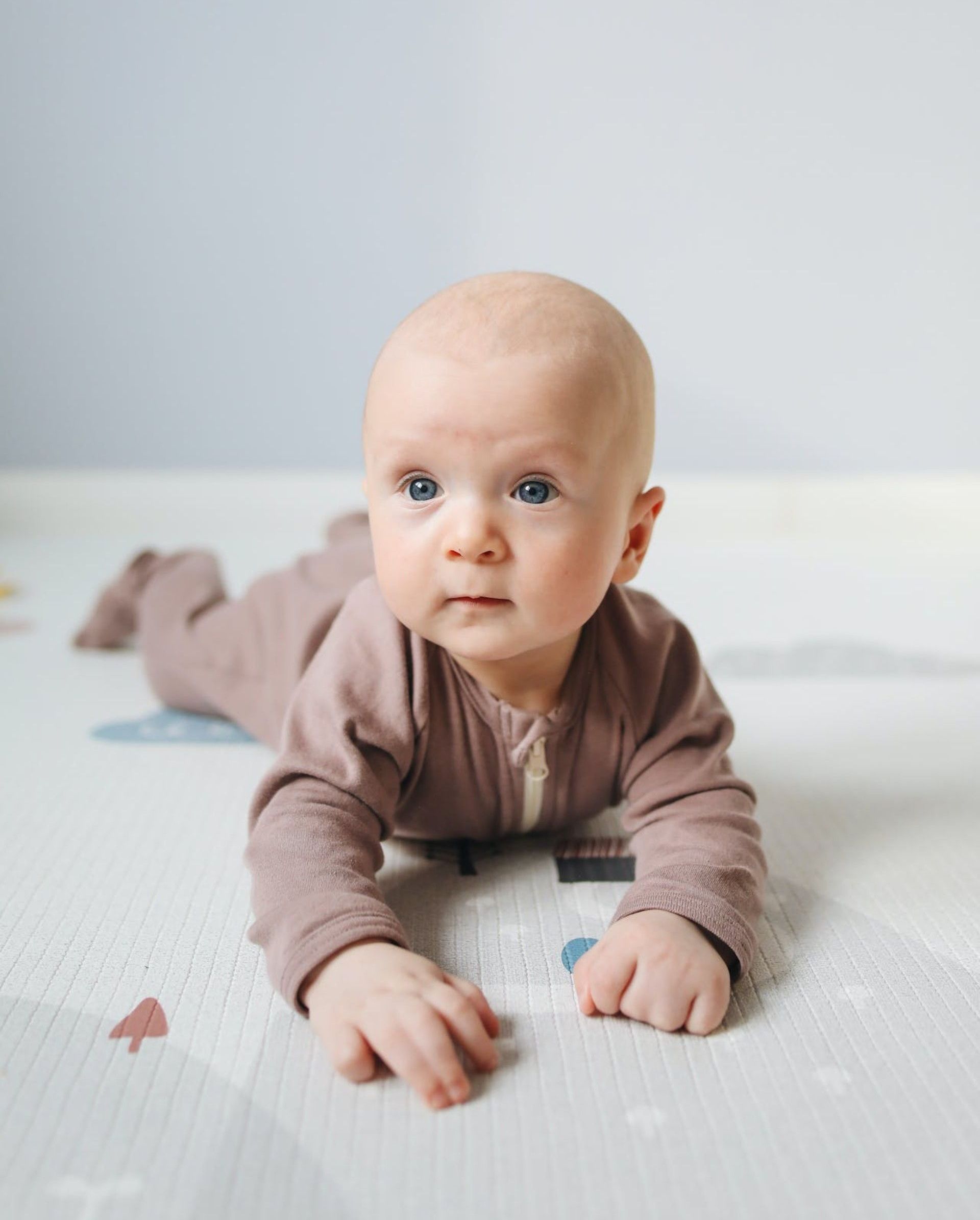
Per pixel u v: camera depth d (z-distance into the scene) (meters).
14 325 2.19
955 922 0.80
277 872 0.71
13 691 1.25
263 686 1.06
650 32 2.15
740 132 2.20
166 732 1.14
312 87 2.14
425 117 2.17
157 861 0.87
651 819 0.81
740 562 2.00
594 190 2.21
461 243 2.22
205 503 2.26
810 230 2.23
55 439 2.23
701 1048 0.65
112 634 1.39
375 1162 0.56
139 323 2.21
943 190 2.22
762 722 1.19
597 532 0.70
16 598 1.67
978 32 2.16
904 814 0.97
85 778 1.02
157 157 2.15
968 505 2.34
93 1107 0.60
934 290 2.26
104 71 2.11
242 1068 0.63
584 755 0.83
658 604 0.89
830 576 1.89
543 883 0.84
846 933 0.78
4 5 2.07
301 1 2.11
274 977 0.67
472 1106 0.60
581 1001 0.69
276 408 2.26
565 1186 0.55
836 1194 0.55
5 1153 0.57
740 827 0.79
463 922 0.78
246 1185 0.55
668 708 0.84
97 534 2.16
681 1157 0.57
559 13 2.14
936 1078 0.63
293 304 2.22
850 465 2.33
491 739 0.80
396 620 0.80
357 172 2.18
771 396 2.30
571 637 0.79
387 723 0.78
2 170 2.13
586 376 0.69
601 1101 0.61
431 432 0.68
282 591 1.08
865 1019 0.68
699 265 2.24
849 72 2.18
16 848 0.89
